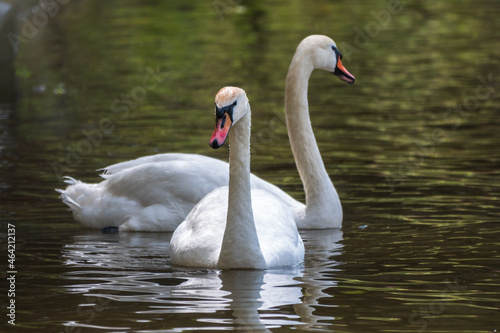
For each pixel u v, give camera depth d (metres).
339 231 12.64
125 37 36.53
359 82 26.73
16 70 29.80
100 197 13.39
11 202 14.20
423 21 39.75
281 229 11.10
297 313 8.75
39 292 9.63
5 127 20.61
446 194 14.33
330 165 16.66
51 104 23.77
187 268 10.70
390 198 14.24
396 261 10.84
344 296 9.35
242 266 10.41
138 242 12.38
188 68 29.70
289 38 35.62
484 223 12.55
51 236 12.53
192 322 8.48
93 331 8.26
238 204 10.34
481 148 17.83
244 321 8.49
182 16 42.53
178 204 13.23
